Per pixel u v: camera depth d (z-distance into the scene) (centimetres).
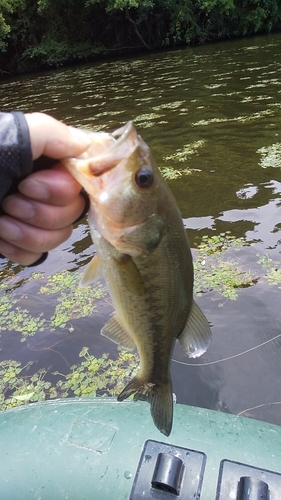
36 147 23
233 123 183
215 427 43
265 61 316
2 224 25
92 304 86
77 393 67
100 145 26
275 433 43
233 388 65
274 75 262
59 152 24
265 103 206
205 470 38
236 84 256
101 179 26
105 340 77
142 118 212
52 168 25
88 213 29
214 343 72
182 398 64
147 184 27
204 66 339
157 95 260
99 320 81
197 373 68
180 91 262
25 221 25
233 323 75
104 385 68
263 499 34
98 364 72
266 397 63
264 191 119
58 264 101
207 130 180
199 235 103
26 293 92
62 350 76
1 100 323
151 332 32
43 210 25
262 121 180
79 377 70
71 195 25
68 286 92
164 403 33
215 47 457
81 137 26
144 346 32
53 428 44
